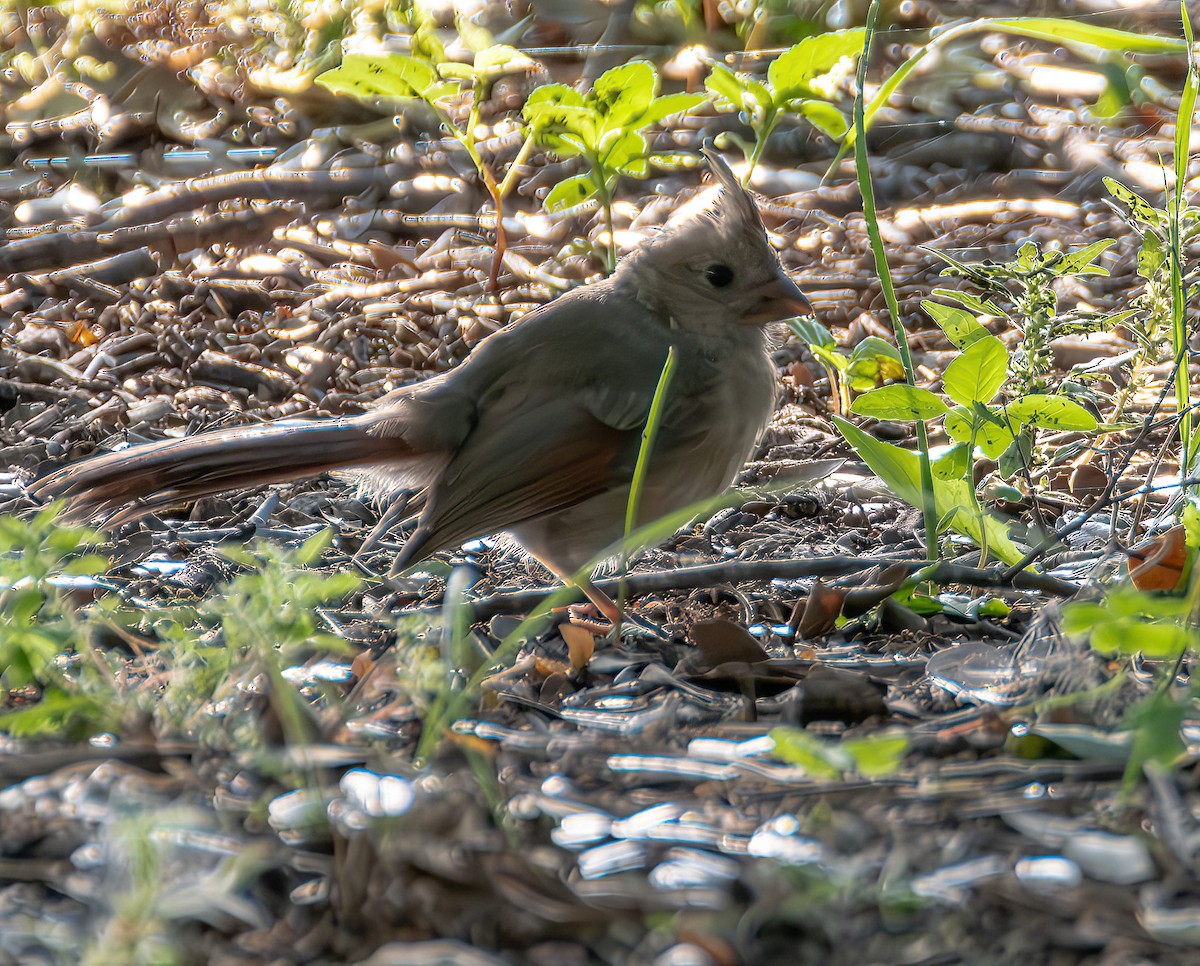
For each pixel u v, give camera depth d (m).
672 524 5.68
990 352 6.93
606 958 3.63
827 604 6.75
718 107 11.86
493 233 15.54
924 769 4.62
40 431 11.69
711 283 7.84
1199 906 3.68
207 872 4.05
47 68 21.16
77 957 3.60
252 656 5.45
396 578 8.27
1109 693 4.89
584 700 5.70
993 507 8.71
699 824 4.28
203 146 18.44
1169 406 10.52
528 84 17.94
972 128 15.92
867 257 14.21
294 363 13.07
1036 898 3.75
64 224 17.08
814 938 3.64
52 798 4.60
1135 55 16.48
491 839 4.21
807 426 11.36
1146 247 7.67
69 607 6.38
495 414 7.76
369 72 13.11
